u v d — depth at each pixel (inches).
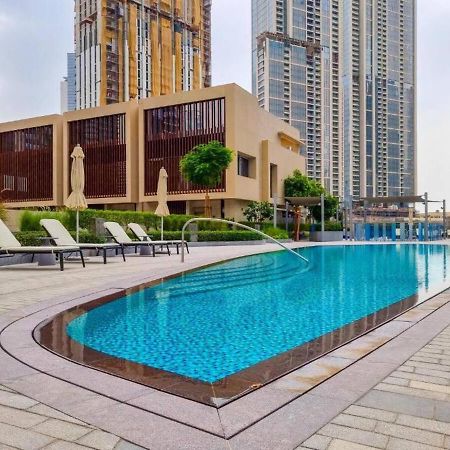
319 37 3656.5
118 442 79.5
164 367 140.6
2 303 232.5
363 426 85.9
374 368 122.6
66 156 1660.9
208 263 487.5
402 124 4092.0
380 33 3986.2
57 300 243.0
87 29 3383.4
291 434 82.7
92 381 113.5
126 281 327.6
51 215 657.0
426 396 101.4
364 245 1019.3
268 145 1621.6
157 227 965.2
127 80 3299.7
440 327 175.0
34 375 117.7
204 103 1433.3
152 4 3457.2
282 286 350.0
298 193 1760.6
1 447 77.6
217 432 83.4
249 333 191.8
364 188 3909.9
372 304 267.9
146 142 1525.6
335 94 3720.5
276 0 3511.3
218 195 1389.0
